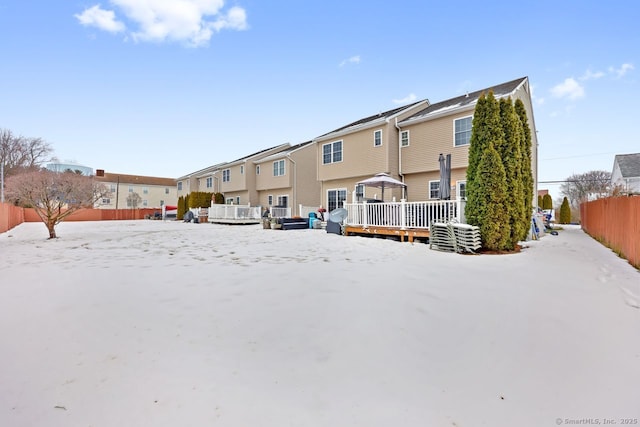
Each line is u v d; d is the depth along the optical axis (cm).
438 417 155
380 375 194
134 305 323
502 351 225
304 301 335
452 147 1251
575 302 330
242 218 2050
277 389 178
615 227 711
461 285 395
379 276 446
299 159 2172
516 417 156
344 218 1180
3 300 339
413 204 895
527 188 859
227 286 396
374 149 1491
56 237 1095
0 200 2177
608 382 185
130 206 4016
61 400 166
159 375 192
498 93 1195
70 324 272
